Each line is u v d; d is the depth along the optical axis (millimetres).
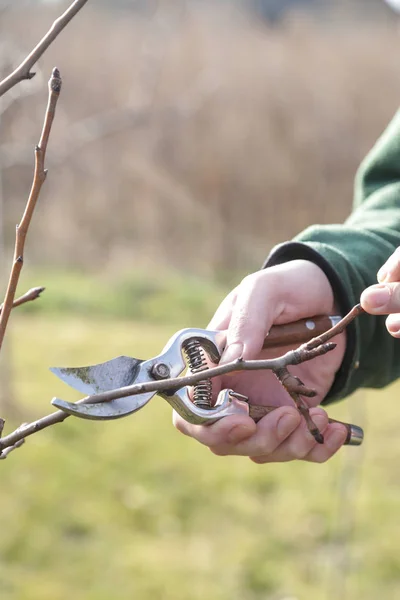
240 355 1233
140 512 3938
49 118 875
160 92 10461
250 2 13430
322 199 11219
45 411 5230
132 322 7992
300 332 1336
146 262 9961
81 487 4180
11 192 8445
